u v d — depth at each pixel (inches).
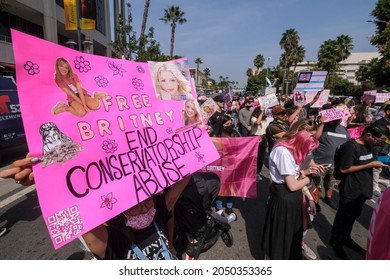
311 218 121.8
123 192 49.9
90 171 46.3
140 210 55.7
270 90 396.2
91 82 49.6
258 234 132.3
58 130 42.9
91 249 50.9
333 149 160.9
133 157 54.0
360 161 106.7
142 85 60.1
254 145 141.1
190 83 72.0
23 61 39.3
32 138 39.6
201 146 70.3
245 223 143.9
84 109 47.6
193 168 65.2
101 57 52.6
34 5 639.1
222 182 143.5
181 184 67.1
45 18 683.4
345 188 112.3
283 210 91.7
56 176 41.7
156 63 64.2
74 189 43.6
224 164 142.4
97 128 49.0
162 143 61.1
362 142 108.3
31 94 40.1
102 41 1089.4
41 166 40.2
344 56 1620.3
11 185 201.0
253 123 211.3
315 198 120.9
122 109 54.5
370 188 110.9
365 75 1067.9
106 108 51.5
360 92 1311.5
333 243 117.4
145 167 55.5
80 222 43.0
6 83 283.3
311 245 122.9
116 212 47.7
